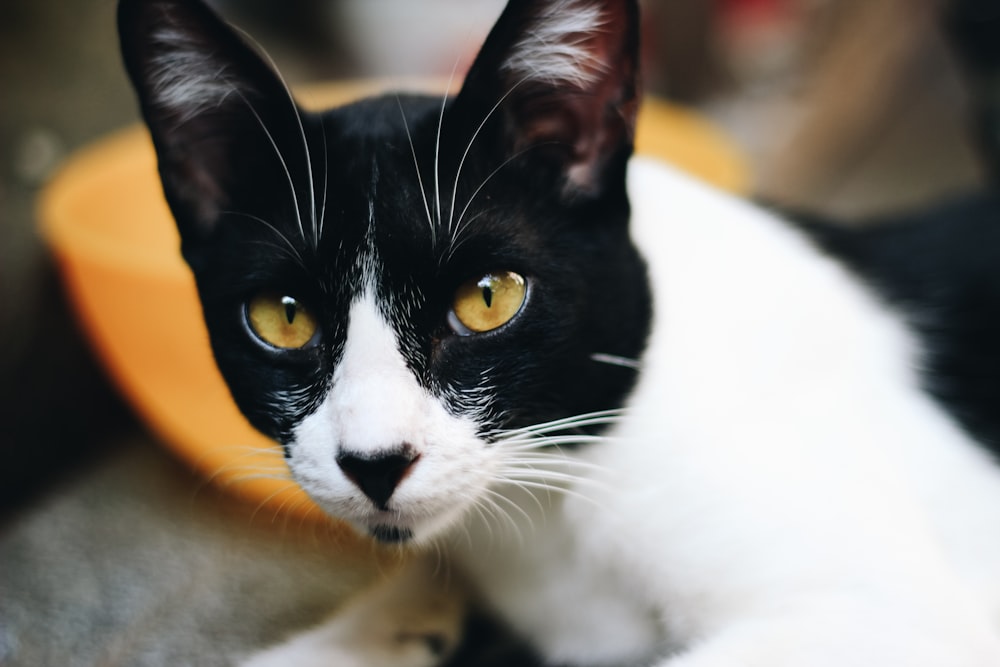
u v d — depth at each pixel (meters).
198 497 0.44
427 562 0.35
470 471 0.29
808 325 0.33
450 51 0.85
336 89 0.50
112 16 0.60
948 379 0.35
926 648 0.28
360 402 0.29
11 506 0.44
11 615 0.38
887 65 0.81
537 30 0.30
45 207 0.45
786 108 0.88
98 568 0.40
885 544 0.30
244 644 0.36
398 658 0.34
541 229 0.30
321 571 0.39
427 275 0.29
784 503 0.30
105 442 0.49
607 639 0.33
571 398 0.30
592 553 0.32
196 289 0.32
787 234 0.36
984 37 0.54
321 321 0.30
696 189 0.36
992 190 0.43
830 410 0.32
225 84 0.30
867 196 0.76
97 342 0.43
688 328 0.32
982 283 0.37
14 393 0.44
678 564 0.31
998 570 0.33
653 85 0.91
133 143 0.51
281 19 0.90
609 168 0.30
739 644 0.29
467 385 0.29
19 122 0.52
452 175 0.29
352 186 0.29
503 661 0.35
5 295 0.44
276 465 0.33
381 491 0.29
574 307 0.30
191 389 0.40
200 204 0.31
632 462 0.31
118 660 0.36
